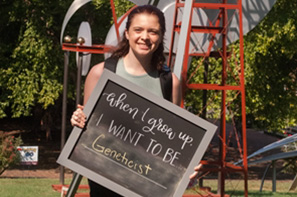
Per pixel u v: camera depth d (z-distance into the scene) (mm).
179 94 3289
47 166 20719
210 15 9312
